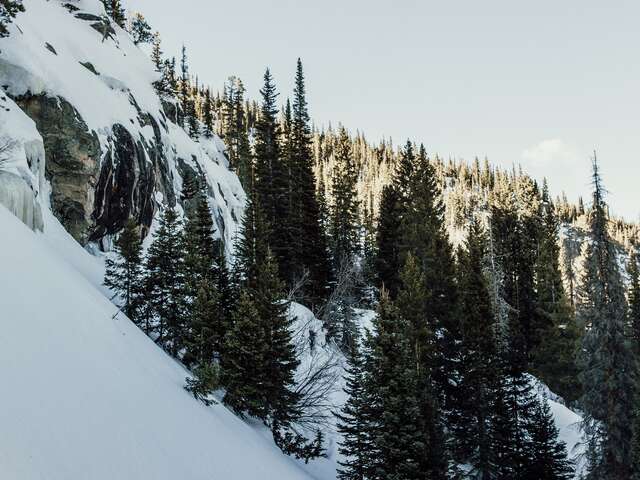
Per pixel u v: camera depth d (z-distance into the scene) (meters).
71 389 8.88
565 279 66.38
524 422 27.41
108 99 34.41
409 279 30.80
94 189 28.70
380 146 189.75
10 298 9.99
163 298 22.06
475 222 54.59
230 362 20.19
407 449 17.80
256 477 12.91
